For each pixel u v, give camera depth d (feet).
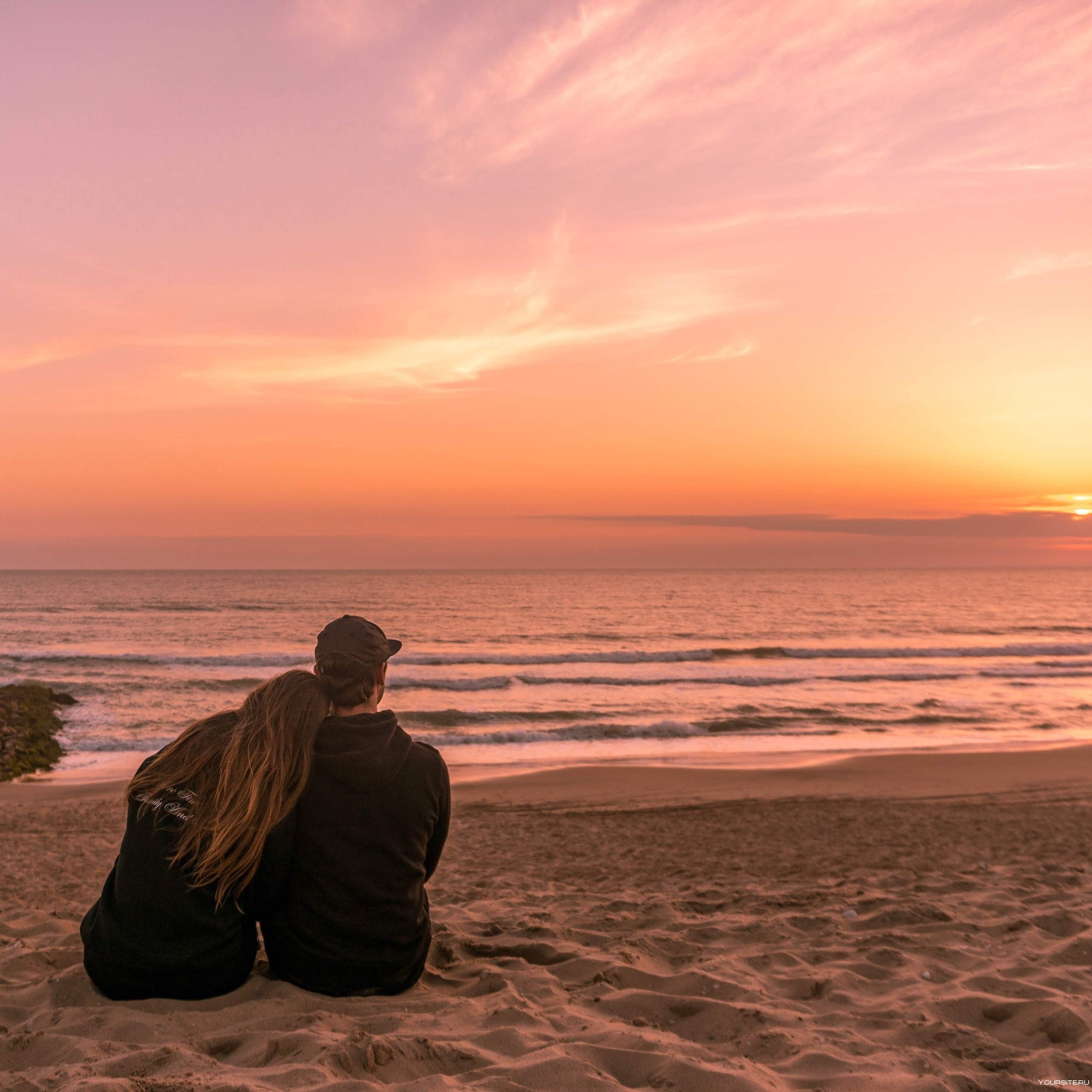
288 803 8.35
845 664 116.37
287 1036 7.33
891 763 49.49
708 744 59.21
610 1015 9.16
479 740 59.93
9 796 42.78
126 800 8.52
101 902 8.57
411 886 8.97
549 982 10.06
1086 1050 7.91
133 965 8.20
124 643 144.46
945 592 373.81
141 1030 7.57
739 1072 7.09
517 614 230.48
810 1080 7.21
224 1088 6.08
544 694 86.07
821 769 47.78
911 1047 8.19
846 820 35.60
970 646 135.54
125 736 61.00
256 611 227.61
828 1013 9.18
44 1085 6.30
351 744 8.60
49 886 25.26
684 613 239.71
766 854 29.45
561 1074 6.87
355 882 8.64
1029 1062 7.57
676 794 41.78
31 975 10.31
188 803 8.23
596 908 16.39
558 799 40.88
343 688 8.86
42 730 60.03
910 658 125.90
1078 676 103.35
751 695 85.81
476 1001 9.02
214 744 8.45
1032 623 207.10
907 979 10.62
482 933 13.39
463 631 179.83
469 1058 7.29
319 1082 6.36
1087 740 60.80
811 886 20.18
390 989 9.06
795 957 11.77
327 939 8.69
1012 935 12.89
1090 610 255.91
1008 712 73.72
